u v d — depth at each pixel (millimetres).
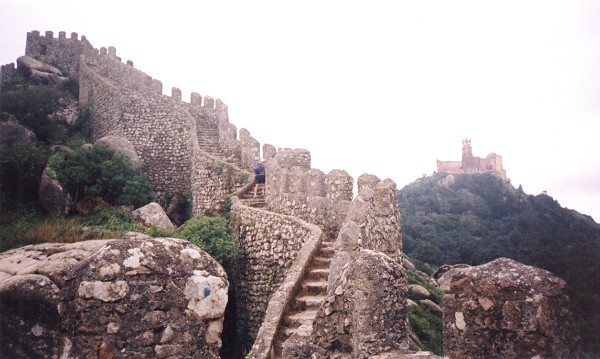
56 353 4098
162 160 23609
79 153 18625
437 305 15773
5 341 4066
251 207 14656
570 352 3668
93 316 4145
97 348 4102
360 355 4516
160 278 4391
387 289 4742
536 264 8844
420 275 20969
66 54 33969
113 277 4242
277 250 12242
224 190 19344
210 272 4629
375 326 4590
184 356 4312
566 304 3766
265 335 7816
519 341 3721
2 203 16766
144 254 4426
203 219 15383
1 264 5941
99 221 16078
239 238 14523
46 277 4242
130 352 4164
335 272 7410
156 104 24234
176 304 4387
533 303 3707
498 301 3871
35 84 29906
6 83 28641
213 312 4516
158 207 17688
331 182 12219
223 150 22125
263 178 16922
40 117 25609
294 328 8078
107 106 25328
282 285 9086
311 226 11156
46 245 9641
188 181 23125
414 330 12477
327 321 5055
